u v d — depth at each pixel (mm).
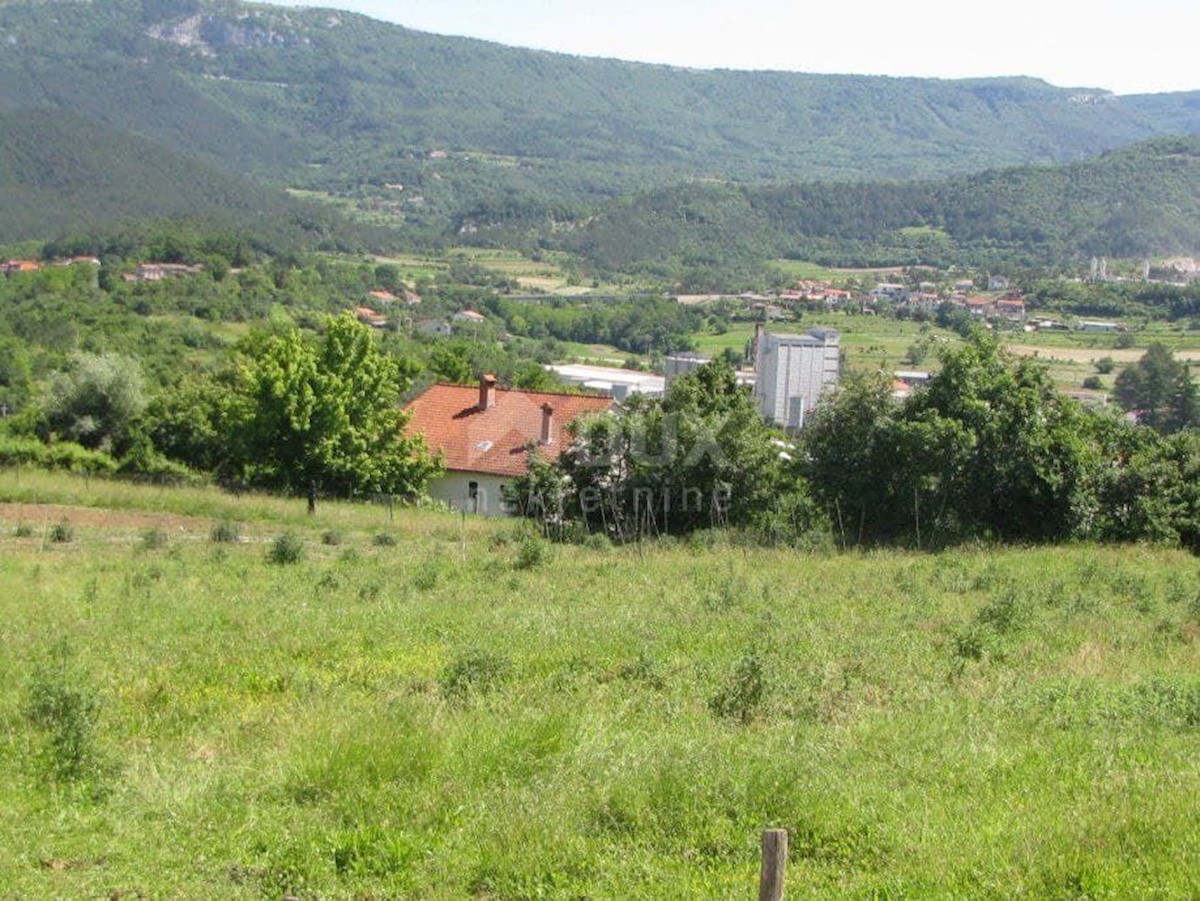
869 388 35438
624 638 15281
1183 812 8078
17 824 8445
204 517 34031
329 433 39219
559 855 7789
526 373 68000
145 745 10570
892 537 34094
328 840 8156
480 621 16688
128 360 57156
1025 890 7059
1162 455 34938
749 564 25688
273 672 13344
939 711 11383
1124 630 16594
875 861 7688
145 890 7461
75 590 19672
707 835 8062
